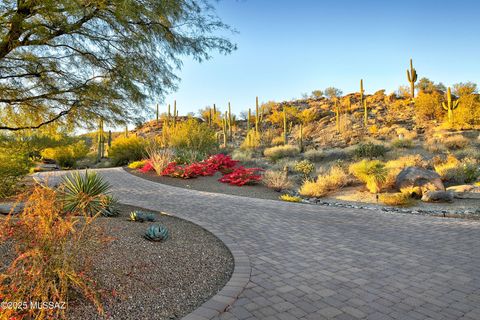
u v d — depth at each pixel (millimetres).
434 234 6477
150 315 2861
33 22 4238
